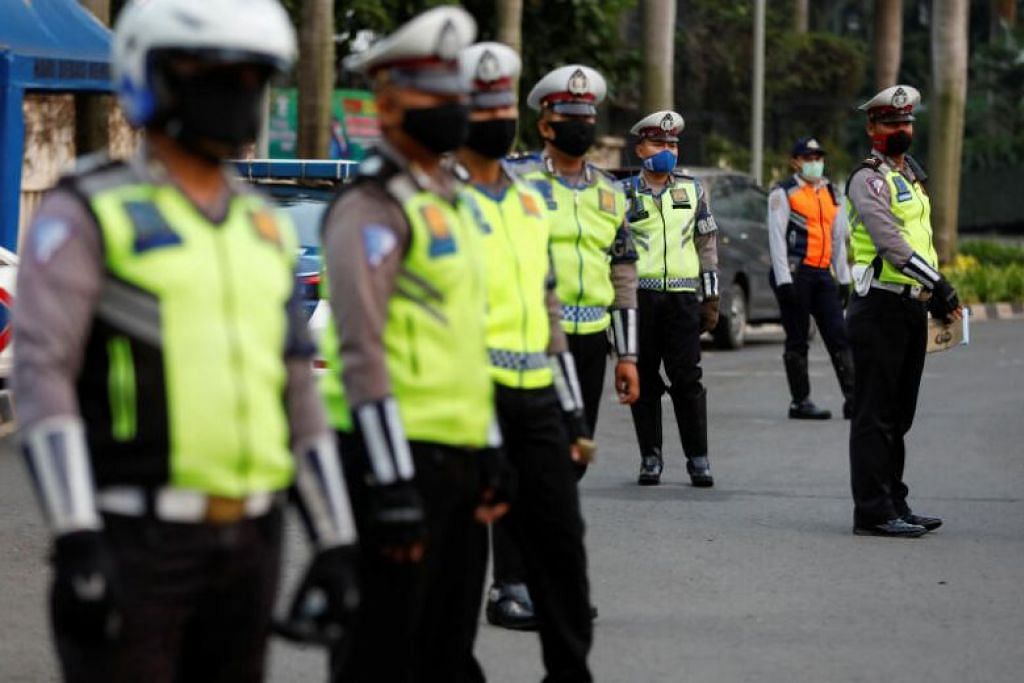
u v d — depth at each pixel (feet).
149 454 29.22
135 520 29.27
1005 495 83.51
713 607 60.49
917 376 72.64
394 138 38.17
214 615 30.40
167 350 29.19
